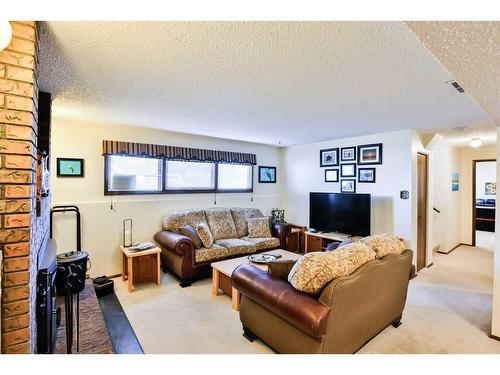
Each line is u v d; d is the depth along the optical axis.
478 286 3.56
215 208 4.72
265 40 1.51
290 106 2.79
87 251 3.62
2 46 1.05
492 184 8.79
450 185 5.38
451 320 2.65
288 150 5.79
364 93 2.36
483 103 1.65
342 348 1.84
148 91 2.38
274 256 3.42
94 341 1.97
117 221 3.86
